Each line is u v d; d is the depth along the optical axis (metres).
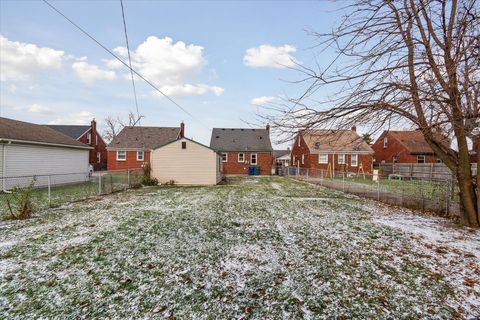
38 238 5.12
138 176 16.47
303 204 9.16
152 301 2.92
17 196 7.68
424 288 3.19
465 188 6.17
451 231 5.69
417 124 5.51
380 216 7.28
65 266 3.83
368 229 5.84
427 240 5.04
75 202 9.47
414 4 4.74
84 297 2.99
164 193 12.33
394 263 3.94
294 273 3.61
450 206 7.15
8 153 12.03
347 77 4.78
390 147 30.03
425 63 4.80
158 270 3.71
